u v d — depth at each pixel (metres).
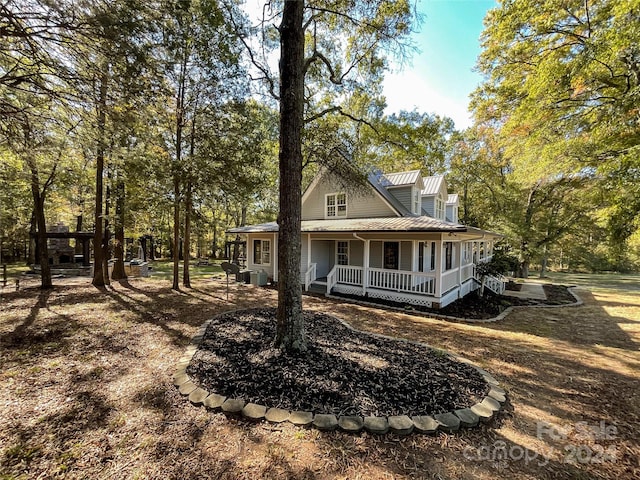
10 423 2.70
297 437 2.54
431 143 19.56
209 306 7.78
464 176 21.36
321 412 2.82
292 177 4.12
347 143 8.14
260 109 10.17
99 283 10.87
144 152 8.84
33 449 2.36
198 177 9.38
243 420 2.76
